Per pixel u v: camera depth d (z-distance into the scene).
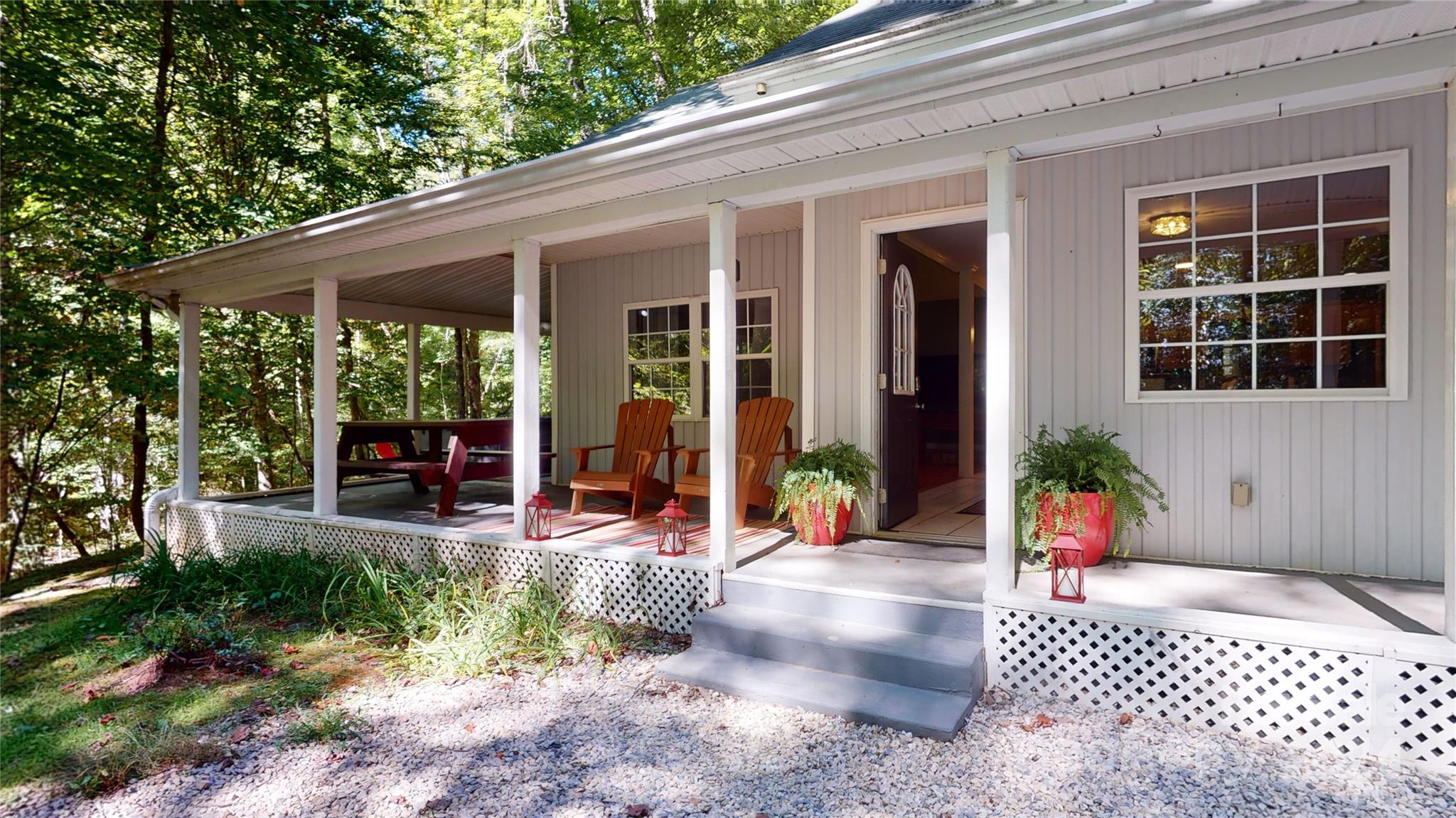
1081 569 3.05
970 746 2.68
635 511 5.38
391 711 3.15
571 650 3.76
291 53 8.58
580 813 2.33
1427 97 3.38
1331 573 3.63
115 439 9.19
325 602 4.41
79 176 6.88
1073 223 4.18
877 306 4.79
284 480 12.30
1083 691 3.03
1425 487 3.45
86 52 7.56
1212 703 2.84
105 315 7.85
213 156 9.50
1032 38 2.50
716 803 2.38
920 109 2.89
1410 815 2.20
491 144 13.29
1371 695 2.54
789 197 3.74
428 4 12.73
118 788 2.55
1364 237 3.55
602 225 4.27
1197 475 3.91
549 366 10.41
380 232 4.88
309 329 10.99
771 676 3.22
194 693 3.38
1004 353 3.07
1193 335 3.94
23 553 8.44
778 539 4.59
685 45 14.38
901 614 3.35
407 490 8.05
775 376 6.38
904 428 5.22
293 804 2.43
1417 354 3.44
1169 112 2.68
